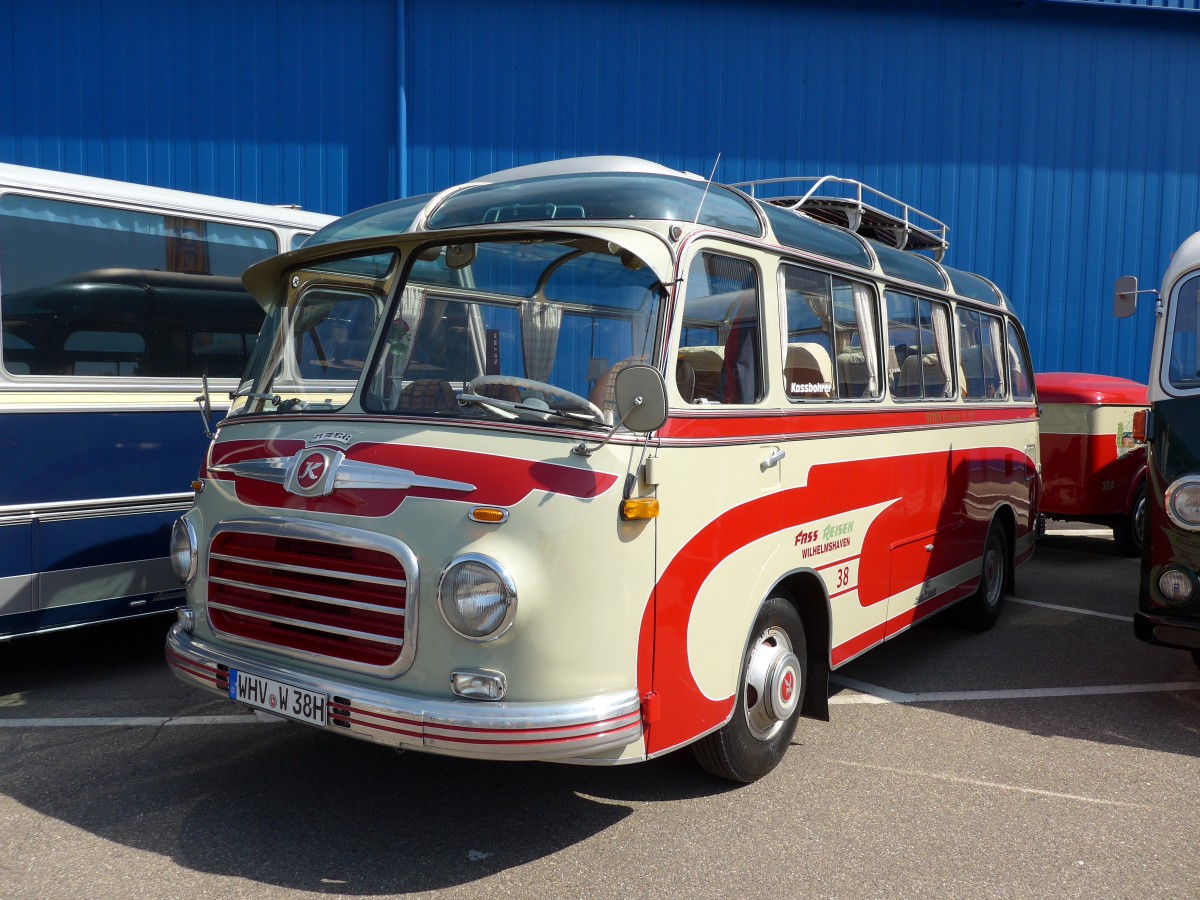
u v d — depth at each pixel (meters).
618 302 3.64
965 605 7.03
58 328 5.37
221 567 3.96
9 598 5.11
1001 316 7.41
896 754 4.73
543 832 3.82
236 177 11.63
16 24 11.16
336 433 3.74
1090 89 13.29
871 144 12.83
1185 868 3.65
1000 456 7.16
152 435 5.76
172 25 11.40
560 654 3.25
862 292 5.20
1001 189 13.21
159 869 3.49
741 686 4.03
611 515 3.34
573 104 12.12
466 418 3.55
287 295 4.42
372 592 3.46
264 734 4.83
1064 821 4.03
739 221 4.20
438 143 11.90
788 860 3.64
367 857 3.60
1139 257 13.63
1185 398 5.19
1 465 5.07
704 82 12.38
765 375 4.21
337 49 11.67
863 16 12.66
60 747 4.64
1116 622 7.49
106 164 11.41
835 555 4.76
